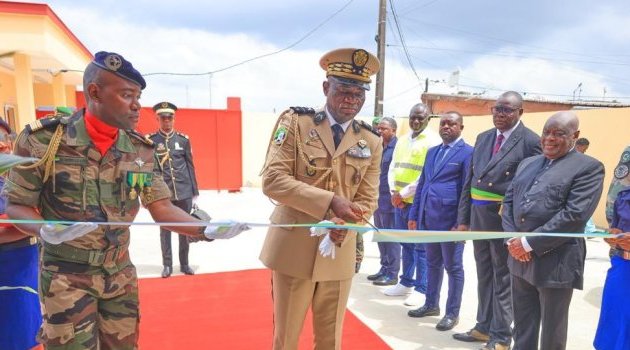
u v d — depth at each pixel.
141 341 3.09
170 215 1.95
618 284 2.54
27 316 2.43
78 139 1.69
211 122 12.16
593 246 6.82
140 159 1.87
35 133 1.64
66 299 1.69
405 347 3.25
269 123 12.84
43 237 1.46
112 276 1.82
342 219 1.91
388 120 4.99
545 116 8.88
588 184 2.35
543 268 2.41
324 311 2.26
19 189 1.64
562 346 2.50
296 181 2.00
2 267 2.31
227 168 12.38
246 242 6.39
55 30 8.60
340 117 2.11
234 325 3.39
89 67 1.66
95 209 1.73
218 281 4.46
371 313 3.92
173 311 3.64
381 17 13.35
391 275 4.79
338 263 2.17
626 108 7.45
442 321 3.59
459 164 3.65
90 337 1.76
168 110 4.67
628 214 2.55
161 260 5.36
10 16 7.82
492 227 3.15
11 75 10.99
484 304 3.32
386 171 4.90
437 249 3.77
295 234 2.14
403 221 4.45
